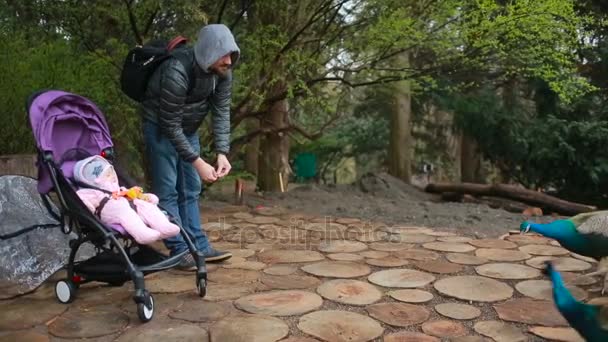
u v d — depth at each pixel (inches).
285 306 114.3
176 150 126.9
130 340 98.0
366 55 231.0
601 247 108.0
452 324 105.8
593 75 303.7
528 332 102.3
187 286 126.6
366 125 454.3
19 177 146.9
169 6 179.0
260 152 289.0
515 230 190.2
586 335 83.0
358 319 107.6
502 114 327.6
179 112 123.8
